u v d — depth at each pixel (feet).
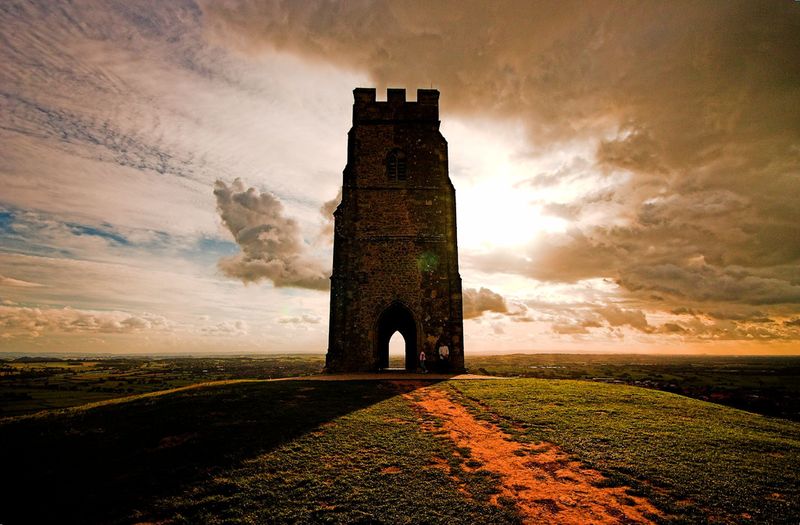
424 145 96.27
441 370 86.33
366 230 92.02
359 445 38.83
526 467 34.78
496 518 27.37
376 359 86.94
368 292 89.40
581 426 43.78
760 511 27.35
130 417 46.88
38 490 32.07
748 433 42.55
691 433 41.88
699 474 32.32
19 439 41.83
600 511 28.14
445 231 92.43
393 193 93.76
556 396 57.36
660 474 32.35
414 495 30.22
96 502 30.17
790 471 33.06
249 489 31.01
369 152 95.61
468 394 58.75
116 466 35.24
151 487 31.68
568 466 34.73
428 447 38.65
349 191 93.61
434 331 88.17
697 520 26.53
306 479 32.45
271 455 36.35
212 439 39.73
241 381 69.62
